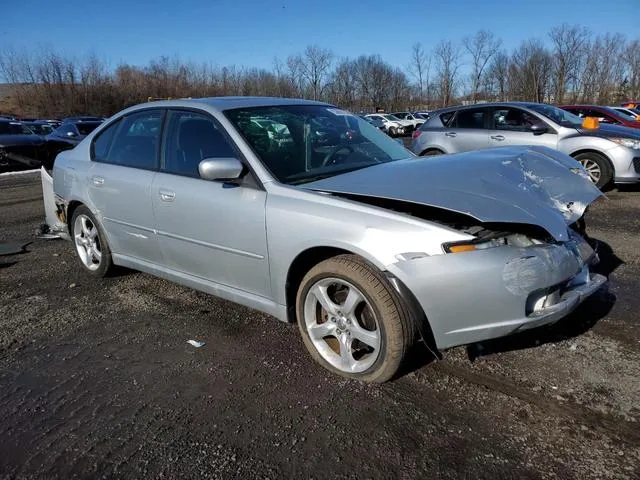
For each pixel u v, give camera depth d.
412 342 2.72
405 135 34.06
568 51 49.53
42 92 44.56
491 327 2.61
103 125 4.57
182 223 3.59
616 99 49.00
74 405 2.82
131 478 2.27
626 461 2.23
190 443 2.48
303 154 3.46
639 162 7.83
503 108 8.85
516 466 2.24
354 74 56.94
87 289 4.54
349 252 2.87
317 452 2.38
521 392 2.75
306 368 3.10
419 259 2.57
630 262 4.72
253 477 2.24
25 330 3.77
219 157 3.38
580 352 3.13
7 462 2.40
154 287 4.52
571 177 3.28
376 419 2.59
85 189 4.44
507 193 2.78
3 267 5.25
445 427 2.51
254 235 3.16
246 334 3.58
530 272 2.60
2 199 9.47
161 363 3.23
